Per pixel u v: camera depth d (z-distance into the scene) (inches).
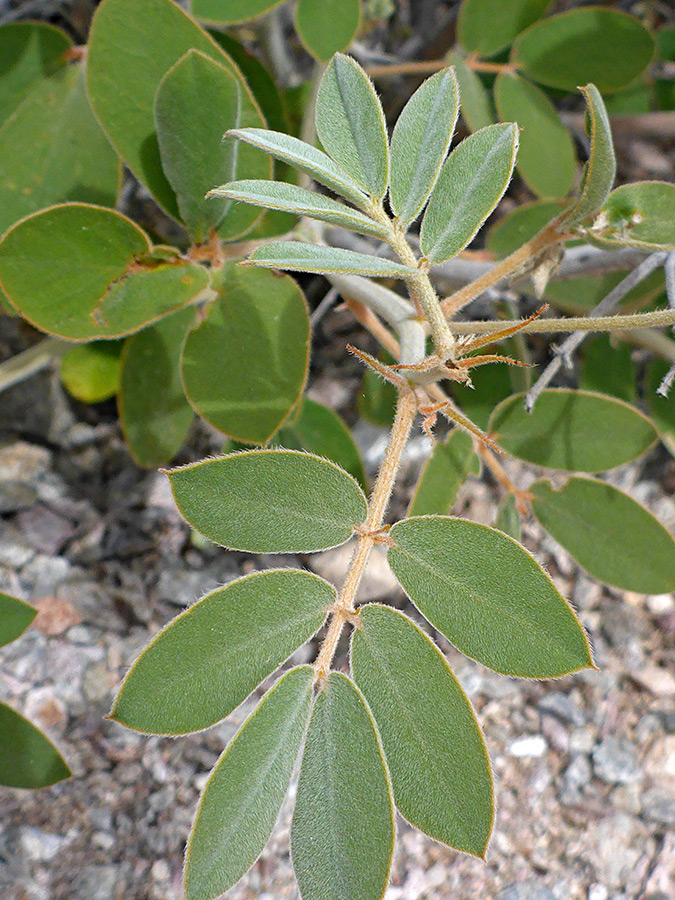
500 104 6.6
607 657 7.4
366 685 3.6
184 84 4.3
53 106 5.7
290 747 3.4
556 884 6.5
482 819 3.3
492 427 5.4
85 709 6.9
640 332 6.7
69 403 8.0
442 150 3.8
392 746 3.5
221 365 4.8
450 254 3.7
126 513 7.7
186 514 3.5
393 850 3.2
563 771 6.9
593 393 5.2
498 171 3.8
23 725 4.8
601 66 6.6
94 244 4.5
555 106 9.0
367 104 3.7
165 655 3.3
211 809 3.2
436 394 4.5
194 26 4.7
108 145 5.7
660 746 7.0
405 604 7.4
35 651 7.1
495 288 6.4
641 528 5.2
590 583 7.6
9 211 5.6
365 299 4.9
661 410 6.8
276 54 7.8
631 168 9.3
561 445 5.4
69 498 7.7
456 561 3.6
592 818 6.7
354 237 7.1
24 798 6.6
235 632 3.4
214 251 5.0
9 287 4.4
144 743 6.8
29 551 7.5
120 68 4.8
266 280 4.9
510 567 3.5
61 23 8.6
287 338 4.9
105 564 7.5
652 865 6.6
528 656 3.5
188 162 4.6
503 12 6.5
